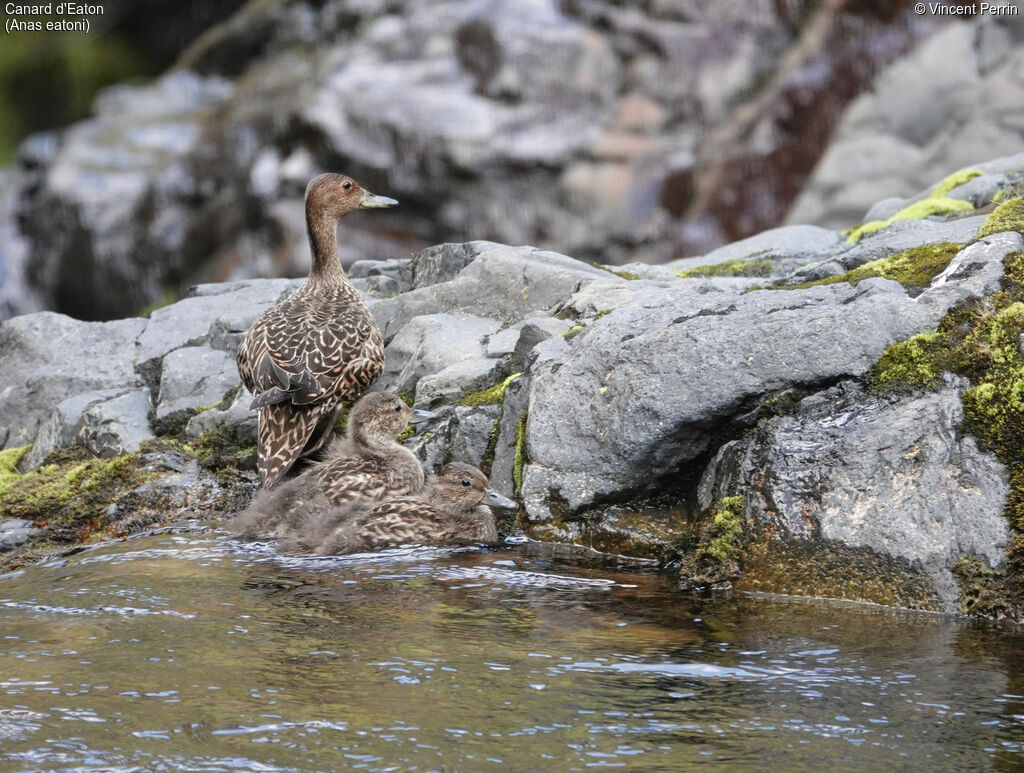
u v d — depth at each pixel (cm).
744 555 867
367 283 1484
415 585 855
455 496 1000
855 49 2473
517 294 1267
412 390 1203
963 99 2258
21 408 1362
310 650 712
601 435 986
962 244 1099
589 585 859
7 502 1139
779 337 938
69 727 600
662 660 696
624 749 577
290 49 3250
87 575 884
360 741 586
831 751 575
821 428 897
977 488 815
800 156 2456
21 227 3462
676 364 956
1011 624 762
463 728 600
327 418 1169
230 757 568
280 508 996
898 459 847
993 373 872
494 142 2528
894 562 815
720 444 955
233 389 1270
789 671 679
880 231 1290
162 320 1451
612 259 2508
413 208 2569
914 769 555
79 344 1421
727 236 2452
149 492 1105
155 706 627
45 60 4366
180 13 4256
